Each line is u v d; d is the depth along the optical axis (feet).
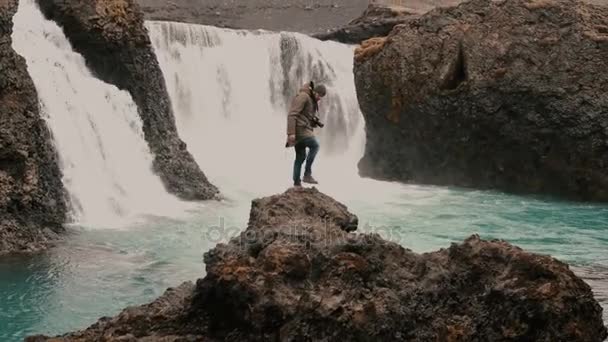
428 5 103.60
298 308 21.94
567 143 69.36
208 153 76.23
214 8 129.18
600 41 68.64
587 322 22.94
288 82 85.40
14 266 40.50
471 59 72.90
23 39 54.90
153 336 22.93
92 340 23.06
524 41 71.05
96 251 43.96
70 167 52.21
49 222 46.98
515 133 71.41
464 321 22.81
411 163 77.87
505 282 22.80
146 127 61.26
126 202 55.26
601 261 44.93
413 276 23.65
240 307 22.38
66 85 54.85
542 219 58.95
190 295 23.76
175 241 46.75
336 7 133.28
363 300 22.47
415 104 76.07
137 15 62.13
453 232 53.06
